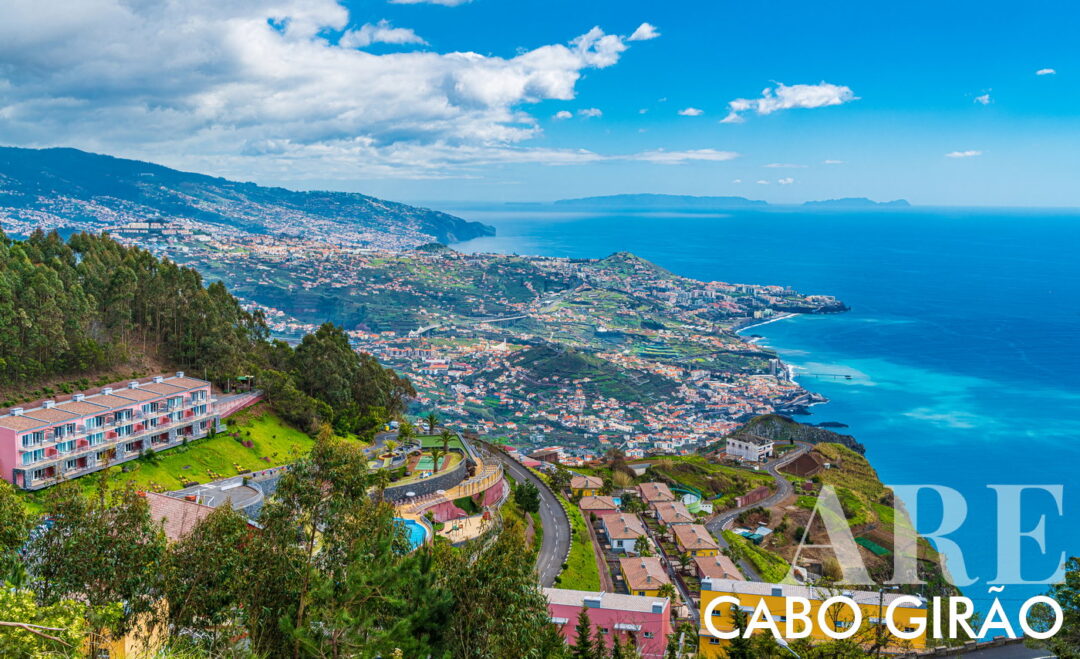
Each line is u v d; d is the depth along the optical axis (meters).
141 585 36.16
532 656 37.72
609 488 130.88
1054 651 31.33
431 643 37.22
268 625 34.94
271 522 36.69
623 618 62.91
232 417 118.81
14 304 103.12
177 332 132.75
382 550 35.44
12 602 28.03
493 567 39.81
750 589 39.78
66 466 87.94
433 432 145.62
